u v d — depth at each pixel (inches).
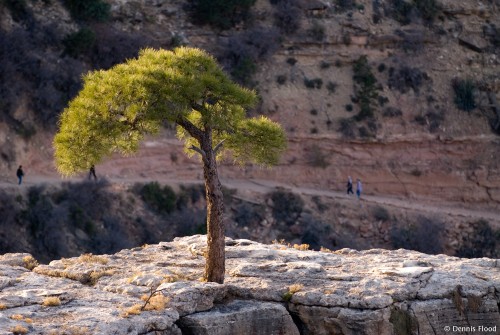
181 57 1300.4
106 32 3890.3
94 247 3068.4
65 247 3014.3
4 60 3570.4
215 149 1300.4
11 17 3735.2
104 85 1252.5
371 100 4084.6
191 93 1242.0
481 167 4082.2
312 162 3870.6
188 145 1413.6
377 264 1382.9
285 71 4077.3
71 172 1284.4
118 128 1261.1
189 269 1334.9
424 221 3722.9
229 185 3624.5
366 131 3978.8
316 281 1280.8
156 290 1176.2
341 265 1371.8
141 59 1294.3
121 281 1243.8
